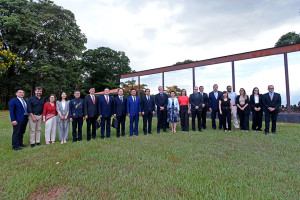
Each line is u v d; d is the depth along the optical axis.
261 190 2.09
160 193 2.04
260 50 8.82
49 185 2.29
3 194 2.06
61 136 4.80
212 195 1.95
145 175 2.54
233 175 2.49
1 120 10.09
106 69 35.66
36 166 2.94
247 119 6.02
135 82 13.80
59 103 4.86
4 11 16.69
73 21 22.09
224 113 6.05
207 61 10.49
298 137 4.81
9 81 19.05
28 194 2.06
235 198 1.92
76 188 2.20
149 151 3.69
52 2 20.64
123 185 2.25
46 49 20.55
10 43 17.92
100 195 2.03
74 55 22.14
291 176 2.47
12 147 4.11
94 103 5.11
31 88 19.81
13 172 2.69
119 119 5.56
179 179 2.37
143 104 5.82
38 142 4.64
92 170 2.74
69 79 28.58
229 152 3.59
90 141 4.73
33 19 18.30
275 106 5.40
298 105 7.80
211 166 2.84
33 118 4.35
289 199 1.91
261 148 3.86
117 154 3.51
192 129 6.42
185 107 6.28
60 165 2.97
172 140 4.71
